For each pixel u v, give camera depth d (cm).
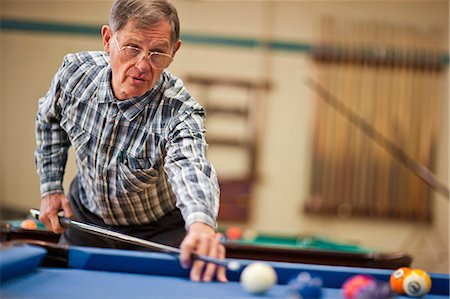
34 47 573
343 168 583
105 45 190
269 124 592
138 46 175
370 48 593
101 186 204
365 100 588
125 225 217
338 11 603
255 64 593
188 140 173
